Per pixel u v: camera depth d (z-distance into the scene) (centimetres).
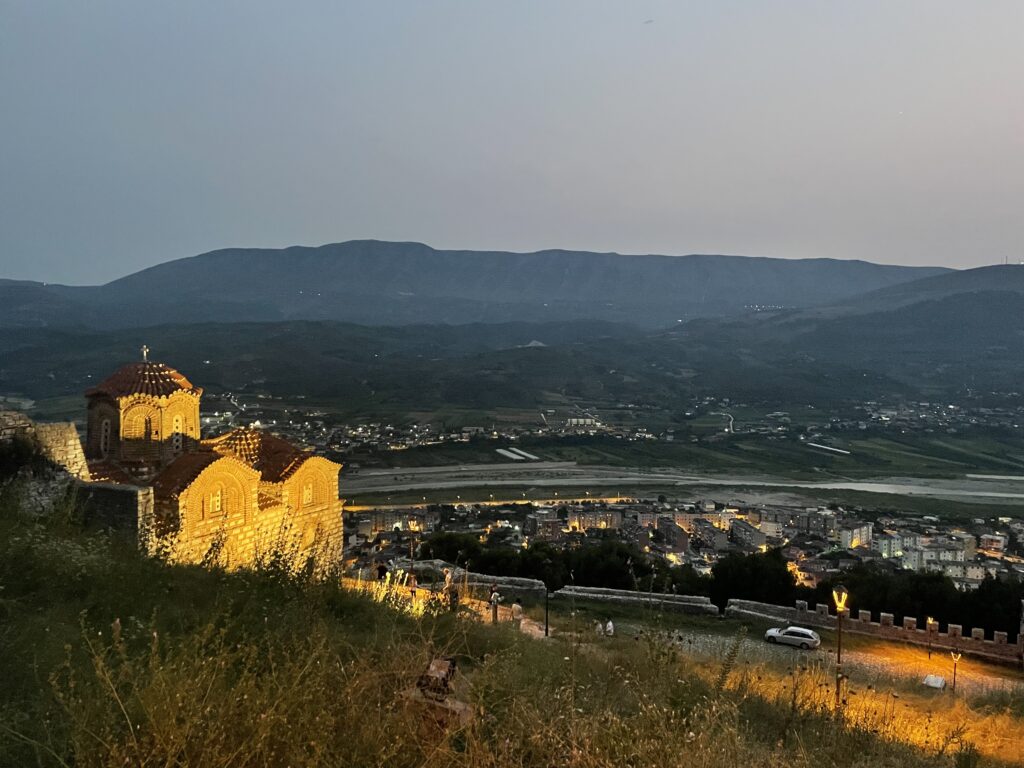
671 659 1056
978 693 2461
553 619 3045
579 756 577
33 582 1028
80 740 488
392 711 622
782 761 708
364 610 1327
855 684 2175
